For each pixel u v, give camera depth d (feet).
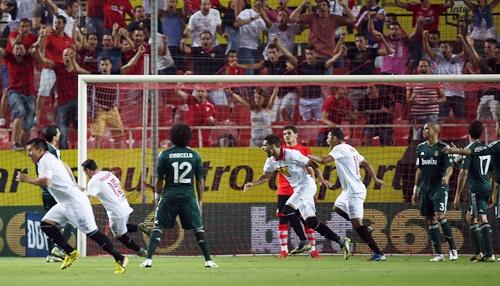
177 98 198.39
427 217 155.33
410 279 102.01
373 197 179.52
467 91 203.00
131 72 210.59
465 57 217.97
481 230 150.10
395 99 197.57
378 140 189.16
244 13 215.72
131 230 153.07
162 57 212.64
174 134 121.60
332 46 215.31
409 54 216.33
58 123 202.69
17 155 187.11
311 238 167.12
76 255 124.67
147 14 215.51
